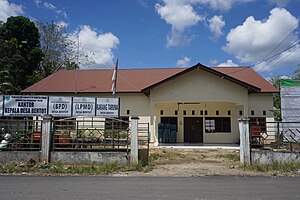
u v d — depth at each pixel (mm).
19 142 12062
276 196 6672
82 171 10203
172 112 22938
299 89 17703
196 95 19500
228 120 22594
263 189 7480
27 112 12969
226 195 6773
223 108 22656
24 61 33812
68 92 23391
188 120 22875
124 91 22734
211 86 19531
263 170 10688
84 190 7281
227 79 19328
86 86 24094
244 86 19328
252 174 10078
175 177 9469
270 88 22250
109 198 6426
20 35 35812
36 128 12742
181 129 22719
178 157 14617
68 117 14188
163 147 19016
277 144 12977
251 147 12086
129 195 6738
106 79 25438
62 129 12703
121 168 11031
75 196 6602
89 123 18953
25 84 34000
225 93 19484
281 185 8062
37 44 38062
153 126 20016
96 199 6332
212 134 22500
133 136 11664
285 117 17672
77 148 12164
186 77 19734
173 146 19656
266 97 22078
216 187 7746
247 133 11773
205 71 19609
